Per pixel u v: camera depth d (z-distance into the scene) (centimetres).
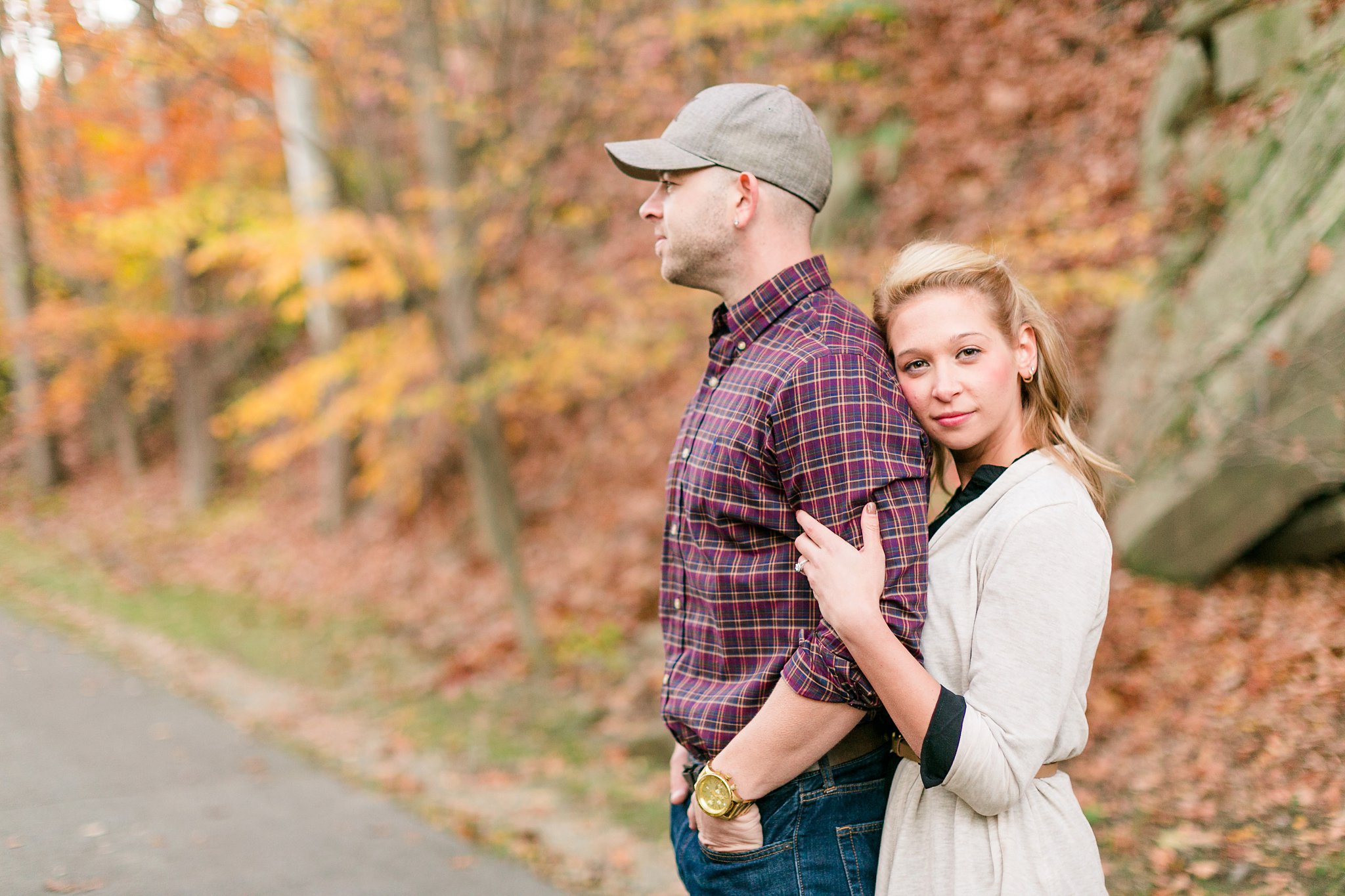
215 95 527
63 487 1505
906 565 135
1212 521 404
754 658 148
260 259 648
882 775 150
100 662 605
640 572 697
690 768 167
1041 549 131
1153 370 463
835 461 139
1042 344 150
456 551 861
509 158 641
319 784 408
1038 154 627
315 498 1134
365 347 723
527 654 604
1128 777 327
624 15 667
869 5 560
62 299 988
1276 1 443
